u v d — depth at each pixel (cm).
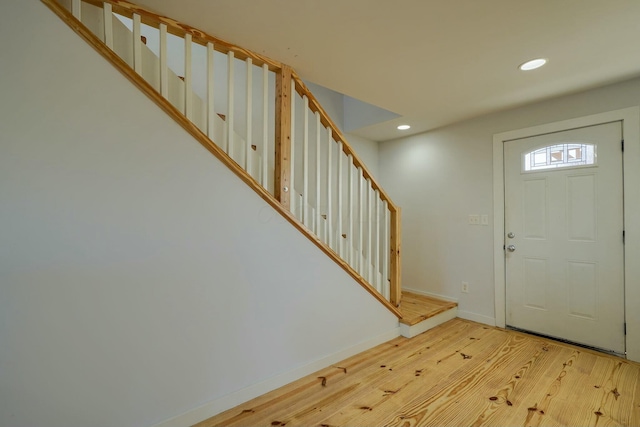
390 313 267
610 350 235
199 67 257
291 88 207
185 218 153
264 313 182
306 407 169
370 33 168
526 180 280
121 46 153
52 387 121
